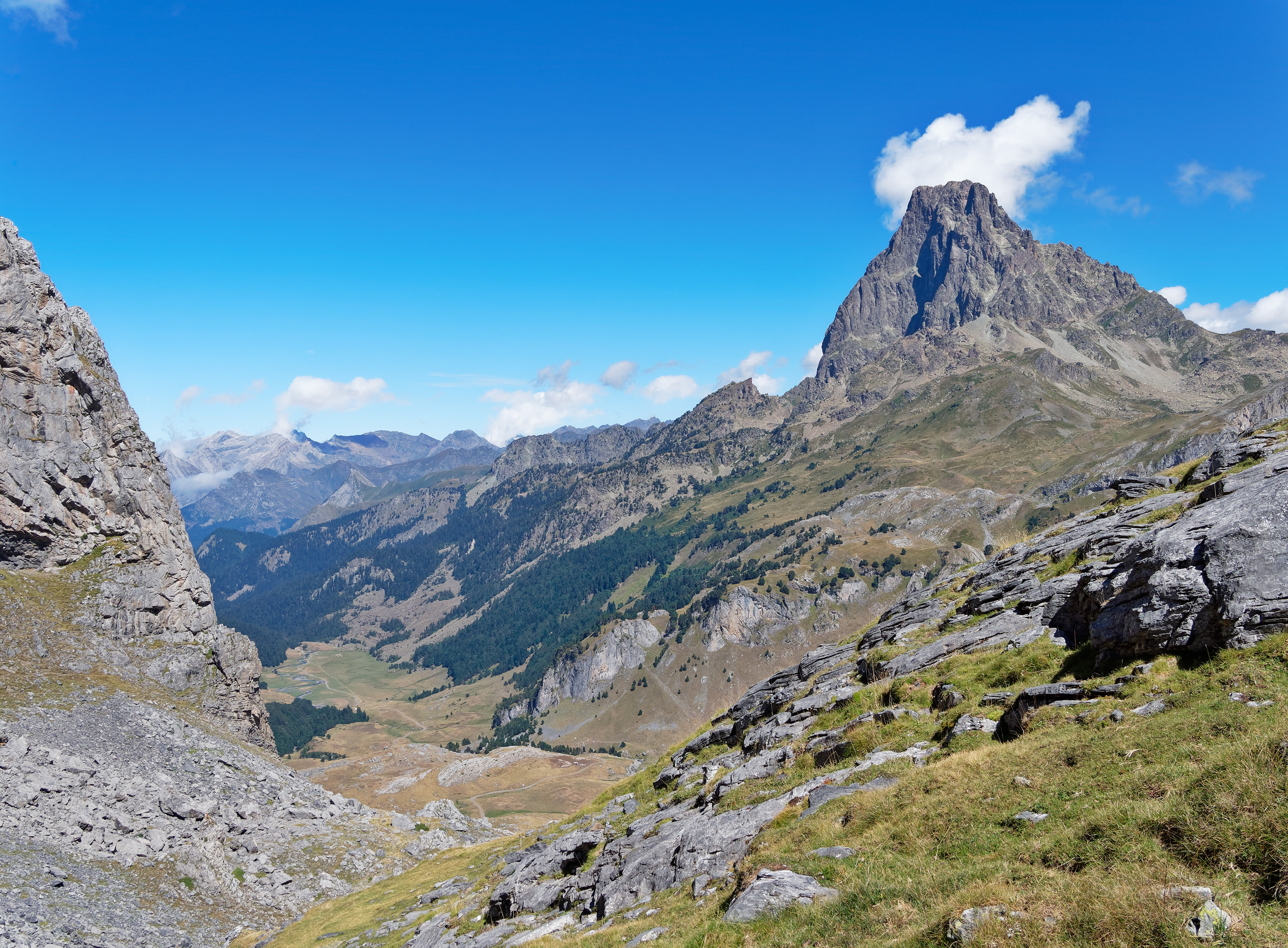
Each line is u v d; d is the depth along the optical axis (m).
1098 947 11.91
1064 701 23.03
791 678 51.75
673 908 23.91
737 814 28.55
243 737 108.44
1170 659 21.86
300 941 58.59
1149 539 25.67
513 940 33.50
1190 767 15.54
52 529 104.69
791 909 17.73
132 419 118.38
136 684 97.06
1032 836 16.45
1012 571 42.28
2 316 104.00
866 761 27.25
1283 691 17.17
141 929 54.69
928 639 39.84
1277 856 11.88
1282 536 20.92
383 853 86.75
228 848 73.56
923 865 17.28
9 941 45.50
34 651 90.19
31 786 63.81
